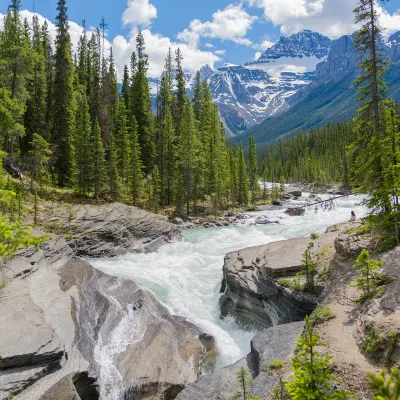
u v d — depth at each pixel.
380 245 17.03
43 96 50.12
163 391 12.70
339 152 118.25
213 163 62.97
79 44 82.62
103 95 64.81
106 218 34.59
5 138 40.88
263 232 39.94
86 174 46.72
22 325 12.39
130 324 15.94
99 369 12.59
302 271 18.56
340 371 9.75
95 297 17.39
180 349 15.05
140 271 25.41
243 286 19.86
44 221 31.73
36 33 72.62
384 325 10.58
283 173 133.75
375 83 21.66
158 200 54.19
